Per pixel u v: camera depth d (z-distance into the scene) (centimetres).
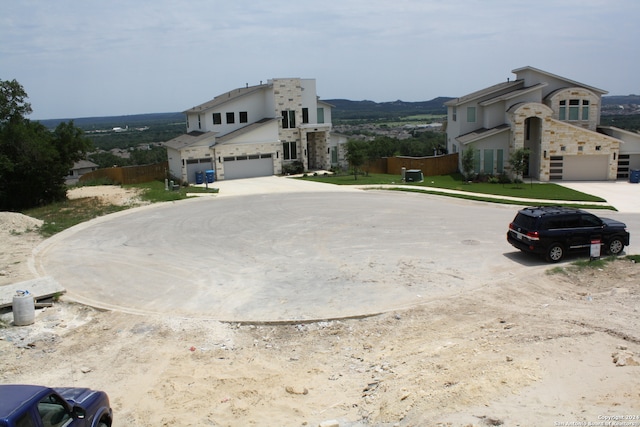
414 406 916
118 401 1045
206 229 2598
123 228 2677
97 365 1201
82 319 1477
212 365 1197
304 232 2481
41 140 3641
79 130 3903
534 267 1873
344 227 2572
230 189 3991
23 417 652
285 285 1725
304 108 5066
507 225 2572
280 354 1255
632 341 1137
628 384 909
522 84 4644
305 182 4288
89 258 2108
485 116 4675
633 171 4131
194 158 4500
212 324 1420
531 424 789
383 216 2825
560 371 991
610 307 1425
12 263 2003
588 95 4459
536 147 4450
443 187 3972
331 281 1755
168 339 1338
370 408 967
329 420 916
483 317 1416
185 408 1010
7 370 1170
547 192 3662
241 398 1044
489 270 1855
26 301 1423
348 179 4406
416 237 2348
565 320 1316
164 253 2167
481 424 802
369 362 1188
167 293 1672
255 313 1488
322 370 1163
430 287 1680
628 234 2002
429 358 1153
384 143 7888
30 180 3553
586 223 1961
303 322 1424
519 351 1116
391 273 1828
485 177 4356
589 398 876
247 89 5325
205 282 1777
